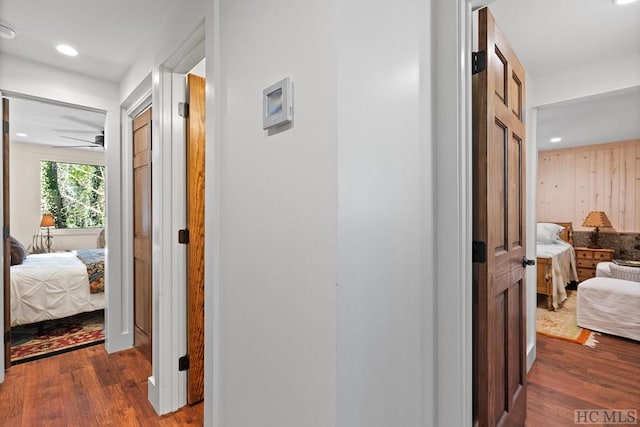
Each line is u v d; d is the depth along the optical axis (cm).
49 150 558
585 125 402
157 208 190
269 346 99
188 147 195
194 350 197
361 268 85
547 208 564
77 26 193
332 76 78
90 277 324
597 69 228
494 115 131
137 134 271
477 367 129
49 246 555
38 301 296
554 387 217
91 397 204
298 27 88
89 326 334
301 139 87
